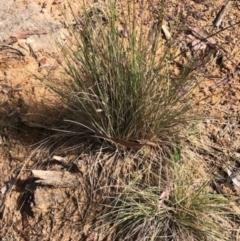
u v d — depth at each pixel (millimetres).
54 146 928
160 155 893
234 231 847
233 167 906
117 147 894
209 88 989
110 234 853
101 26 875
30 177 908
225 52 1027
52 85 964
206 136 934
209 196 856
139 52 856
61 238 864
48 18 1097
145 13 1058
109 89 872
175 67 1005
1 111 973
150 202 852
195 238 841
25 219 887
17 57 1044
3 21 1089
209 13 1086
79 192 883
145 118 870
